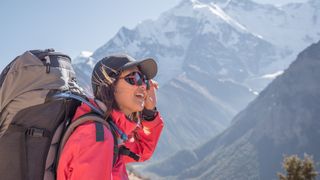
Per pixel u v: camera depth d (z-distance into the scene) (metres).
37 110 1.39
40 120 1.38
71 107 1.42
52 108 1.40
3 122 1.41
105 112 1.46
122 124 1.50
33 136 1.37
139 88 1.54
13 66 1.44
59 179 1.34
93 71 1.54
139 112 1.74
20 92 1.40
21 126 1.38
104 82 1.49
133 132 1.81
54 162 1.37
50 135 1.38
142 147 1.82
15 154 1.35
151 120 1.80
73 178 1.30
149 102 1.79
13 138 1.36
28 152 1.36
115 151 1.44
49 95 1.40
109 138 1.36
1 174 1.34
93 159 1.30
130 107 1.53
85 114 1.39
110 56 1.55
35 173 1.35
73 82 1.49
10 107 1.40
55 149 1.38
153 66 1.60
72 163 1.31
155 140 1.82
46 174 1.36
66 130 1.37
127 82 1.51
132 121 1.51
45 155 1.36
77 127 1.36
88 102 1.44
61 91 1.43
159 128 1.82
